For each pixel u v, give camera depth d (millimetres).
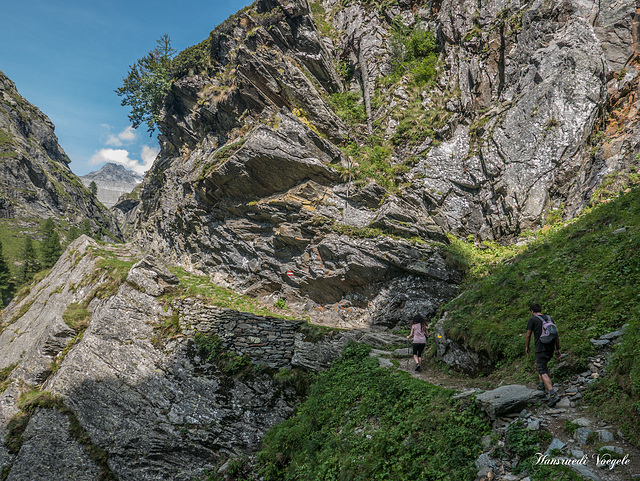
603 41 19672
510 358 8758
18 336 19875
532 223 17578
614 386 6129
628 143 17250
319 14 31141
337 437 9531
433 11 26891
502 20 22594
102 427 13836
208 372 14422
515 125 19734
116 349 15312
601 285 8656
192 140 31312
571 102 18656
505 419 6617
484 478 5793
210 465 12656
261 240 21422
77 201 103688
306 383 13609
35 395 14672
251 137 20656
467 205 20469
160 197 34125
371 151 22750
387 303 17156
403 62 26312
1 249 53750
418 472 6832
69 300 19062
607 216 11461
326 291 19062
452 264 17141
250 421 13164
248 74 23797
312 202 20453
